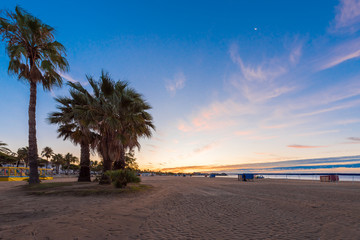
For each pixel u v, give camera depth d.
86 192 10.98
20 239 3.62
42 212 6.14
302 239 4.05
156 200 9.47
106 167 15.23
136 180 13.18
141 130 15.50
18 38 15.93
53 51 16.66
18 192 11.88
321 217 5.99
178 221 5.52
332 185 20.92
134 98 15.79
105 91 14.84
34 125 16.86
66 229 4.33
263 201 9.31
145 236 4.20
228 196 11.28
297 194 12.24
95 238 3.93
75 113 13.93
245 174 33.75
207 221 5.53
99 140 15.60
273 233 4.45
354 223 5.28
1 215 5.67
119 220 5.40
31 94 16.89
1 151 39.72
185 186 19.33
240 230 4.68
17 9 15.57
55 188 12.88
